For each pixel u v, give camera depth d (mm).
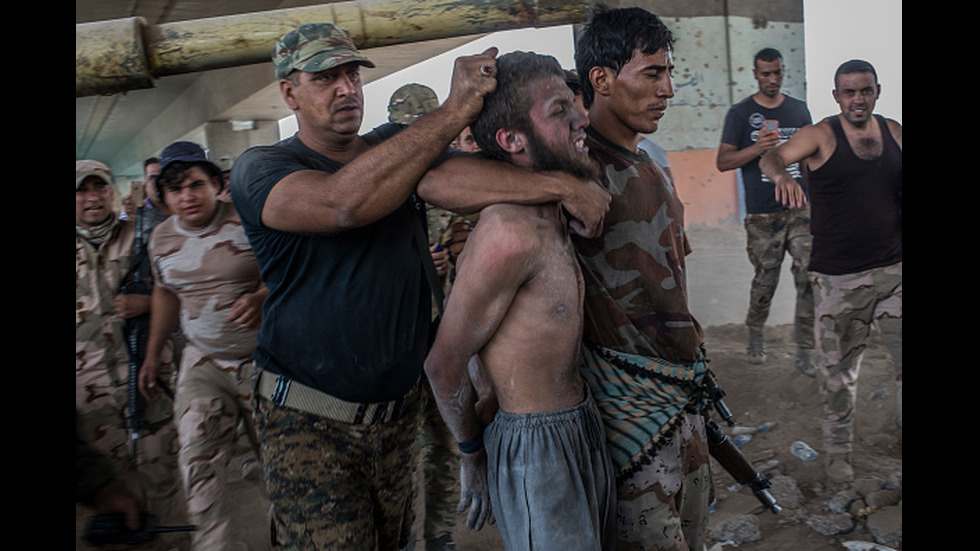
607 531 1905
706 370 2098
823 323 3443
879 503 3125
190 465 2852
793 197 3959
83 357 3176
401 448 2256
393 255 2117
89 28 2602
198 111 9344
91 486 1875
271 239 2078
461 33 2961
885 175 3551
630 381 1944
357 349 2068
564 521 1746
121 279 3178
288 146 2219
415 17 2871
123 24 2656
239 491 3613
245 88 7926
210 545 2840
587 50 1951
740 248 5602
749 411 4191
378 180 1807
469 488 1959
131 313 3184
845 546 2869
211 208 2875
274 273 2117
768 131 4746
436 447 2818
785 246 4738
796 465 3510
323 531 1998
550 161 1737
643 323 1960
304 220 1907
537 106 1718
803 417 4051
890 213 3553
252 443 3152
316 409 2068
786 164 3842
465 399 1812
